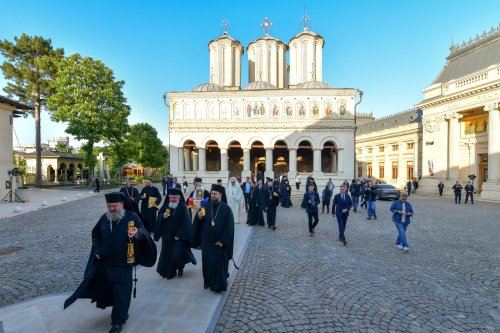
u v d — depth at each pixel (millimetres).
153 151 58188
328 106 34469
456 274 7078
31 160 47594
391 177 47219
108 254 4180
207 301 5266
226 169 35344
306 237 10867
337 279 6617
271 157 34906
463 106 30797
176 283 6125
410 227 13070
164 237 6348
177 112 35969
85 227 12180
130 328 4312
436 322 4781
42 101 37688
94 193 29031
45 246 9164
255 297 5586
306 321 4723
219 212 5742
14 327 4340
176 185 13430
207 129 35281
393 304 5402
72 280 6406
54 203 20828
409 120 45312
